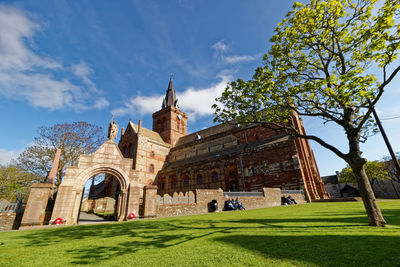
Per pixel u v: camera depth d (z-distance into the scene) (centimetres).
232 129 4059
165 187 4306
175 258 473
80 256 537
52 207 1582
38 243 757
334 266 373
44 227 1330
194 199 2000
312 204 2084
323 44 1068
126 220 1634
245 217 1261
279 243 550
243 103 1298
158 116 6100
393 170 4916
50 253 582
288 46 1177
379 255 410
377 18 855
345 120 969
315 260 407
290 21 1149
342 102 896
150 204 1706
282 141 2869
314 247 493
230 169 3347
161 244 627
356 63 1060
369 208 777
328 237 585
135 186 1780
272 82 1166
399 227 688
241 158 3247
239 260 435
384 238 540
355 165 867
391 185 5069
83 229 1116
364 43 941
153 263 446
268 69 1245
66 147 3269
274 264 401
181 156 4803
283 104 1209
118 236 820
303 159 2798
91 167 1700
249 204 2284
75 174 1630
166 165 4891
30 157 3078
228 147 3934
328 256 425
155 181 4491
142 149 4453
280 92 1169
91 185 5331
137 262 458
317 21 1061
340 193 6231
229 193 2281
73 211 1539
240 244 564
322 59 1115
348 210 1285
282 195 2573
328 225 785
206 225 994
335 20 1013
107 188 4653
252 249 508
